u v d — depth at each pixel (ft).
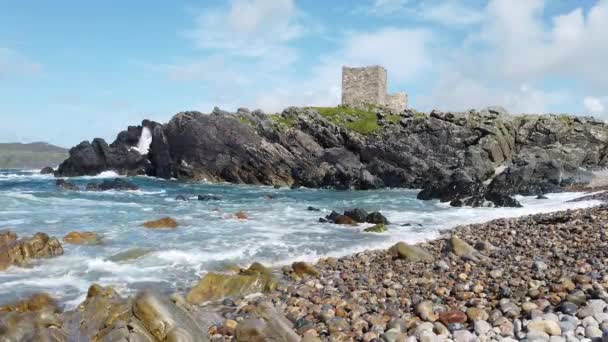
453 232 75.77
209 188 195.72
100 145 258.78
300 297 42.06
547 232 65.10
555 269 43.73
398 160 228.43
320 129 253.24
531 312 31.48
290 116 274.77
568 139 244.83
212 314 37.83
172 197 144.77
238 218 96.12
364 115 290.56
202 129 235.20
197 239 70.28
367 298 40.06
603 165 238.68
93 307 32.60
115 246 63.26
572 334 27.84
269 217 99.60
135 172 261.44
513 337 29.14
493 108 262.47
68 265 52.31
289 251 63.16
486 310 34.19
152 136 255.09
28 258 53.42
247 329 31.53
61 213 96.63
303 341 30.55
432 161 228.84
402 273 48.44
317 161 233.55
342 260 56.54
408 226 88.69
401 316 34.88
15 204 108.78
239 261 56.65
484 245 56.90
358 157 241.14
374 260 55.52
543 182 181.88
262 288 44.24
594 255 48.19
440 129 241.35
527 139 250.16
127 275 49.26
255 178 231.71
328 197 162.40
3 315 30.63
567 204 119.24
